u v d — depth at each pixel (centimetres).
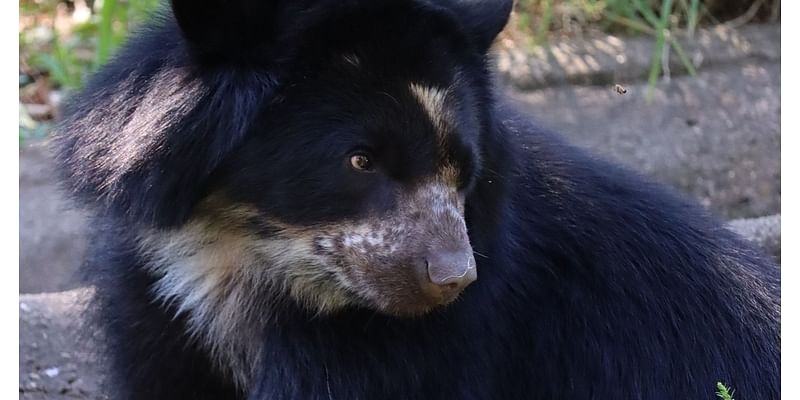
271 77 414
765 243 758
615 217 520
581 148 550
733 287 527
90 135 445
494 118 464
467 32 451
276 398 462
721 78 1006
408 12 425
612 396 513
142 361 492
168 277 477
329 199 423
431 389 462
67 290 775
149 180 425
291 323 465
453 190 429
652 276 517
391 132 418
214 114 414
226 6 407
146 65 434
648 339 512
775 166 932
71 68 984
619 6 1058
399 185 423
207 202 441
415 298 418
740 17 1085
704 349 512
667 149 932
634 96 989
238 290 473
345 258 427
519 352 507
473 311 468
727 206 917
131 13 928
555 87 998
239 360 487
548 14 1029
